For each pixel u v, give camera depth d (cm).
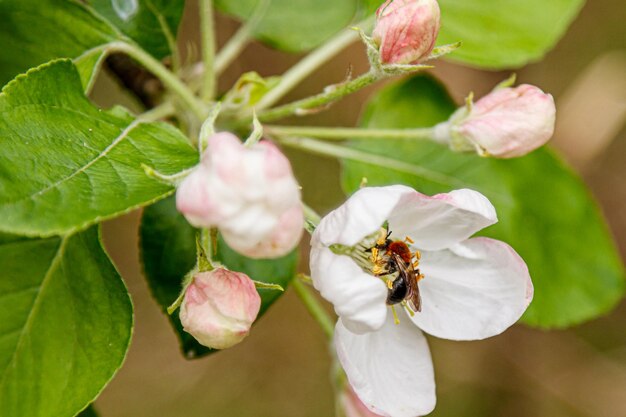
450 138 32
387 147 36
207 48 32
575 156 46
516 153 32
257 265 32
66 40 31
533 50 36
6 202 26
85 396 29
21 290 29
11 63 30
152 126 29
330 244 29
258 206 26
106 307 29
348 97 50
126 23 32
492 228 37
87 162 27
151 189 27
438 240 31
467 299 31
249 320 28
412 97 37
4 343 29
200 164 27
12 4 30
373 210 28
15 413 28
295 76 34
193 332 28
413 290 30
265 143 27
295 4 36
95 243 29
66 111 28
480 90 47
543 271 37
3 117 27
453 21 36
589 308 37
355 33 34
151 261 32
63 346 29
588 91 46
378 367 30
